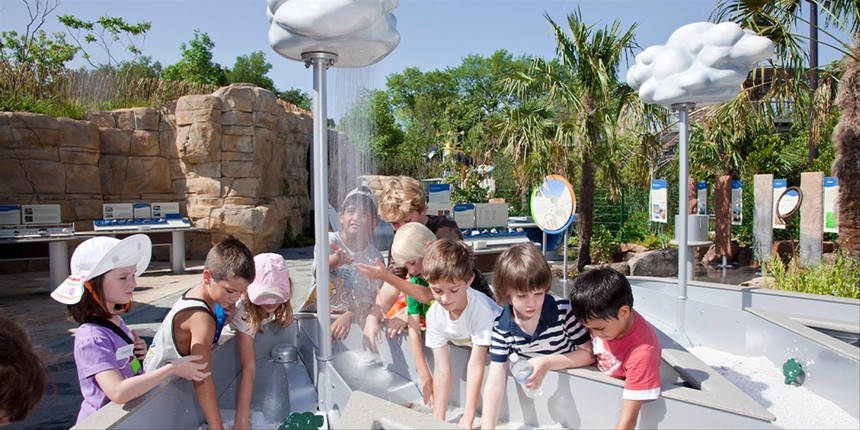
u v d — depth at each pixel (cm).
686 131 344
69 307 199
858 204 623
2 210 870
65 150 1091
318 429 206
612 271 199
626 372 194
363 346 280
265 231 1190
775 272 518
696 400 181
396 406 166
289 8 215
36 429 335
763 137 1475
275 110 1252
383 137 3528
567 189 658
